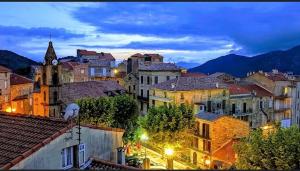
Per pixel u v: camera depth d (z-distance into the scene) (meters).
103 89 75.94
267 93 82.38
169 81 75.00
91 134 20.11
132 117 60.41
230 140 54.22
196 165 55.31
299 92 91.12
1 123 20.84
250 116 78.31
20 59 152.88
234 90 77.44
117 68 116.06
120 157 22.11
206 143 55.06
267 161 35.16
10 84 83.12
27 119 20.86
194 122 56.09
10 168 15.58
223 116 54.69
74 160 18.94
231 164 45.62
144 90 91.25
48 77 64.38
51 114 64.38
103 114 56.91
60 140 18.05
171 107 57.12
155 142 54.41
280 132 36.00
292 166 34.25
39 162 16.95
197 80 74.12
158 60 111.00
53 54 65.06
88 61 110.56
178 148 55.75
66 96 68.12
